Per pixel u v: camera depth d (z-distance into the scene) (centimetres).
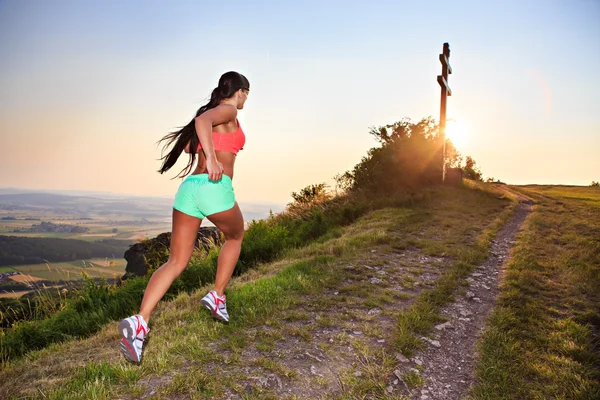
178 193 274
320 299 460
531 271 614
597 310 467
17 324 477
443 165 1730
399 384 295
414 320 400
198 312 405
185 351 313
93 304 521
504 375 315
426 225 994
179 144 283
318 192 1630
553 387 303
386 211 1189
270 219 1305
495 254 743
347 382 287
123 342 251
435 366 331
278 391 269
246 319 385
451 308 464
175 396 253
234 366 295
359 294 484
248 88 298
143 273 881
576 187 3384
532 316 441
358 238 822
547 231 976
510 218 1200
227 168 277
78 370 288
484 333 395
